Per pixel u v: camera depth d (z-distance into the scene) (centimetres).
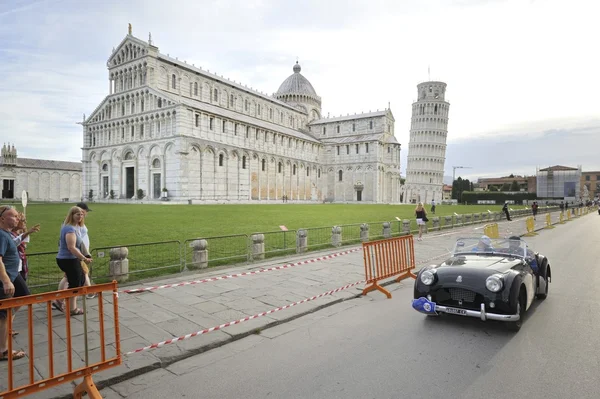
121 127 7544
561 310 885
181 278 1173
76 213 805
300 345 685
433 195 13888
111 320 789
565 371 566
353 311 898
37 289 998
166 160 6731
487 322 802
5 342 592
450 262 882
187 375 572
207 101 8288
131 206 5397
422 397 493
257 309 882
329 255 1521
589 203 9306
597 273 1310
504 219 4297
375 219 3469
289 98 12038
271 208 5347
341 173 10900
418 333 738
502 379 542
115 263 1090
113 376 549
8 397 398
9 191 9750
